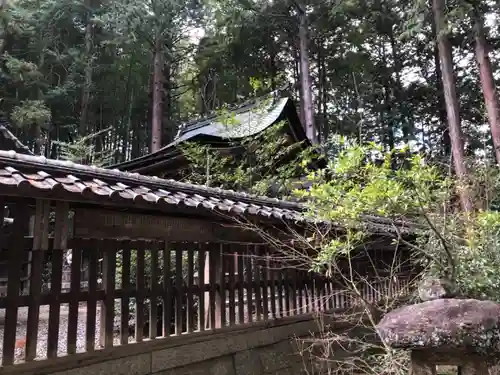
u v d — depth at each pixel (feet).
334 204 12.32
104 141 78.13
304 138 31.24
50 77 66.13
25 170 8.80
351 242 13.26
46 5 62.44
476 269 12.53
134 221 11.34
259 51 71.67
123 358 10.68
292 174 25.67
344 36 66.39
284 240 15.99
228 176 24.84
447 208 14.24
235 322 14.33
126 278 11.09
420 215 12.21
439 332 6.53
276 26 63.98
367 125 69.97
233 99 72.84
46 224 9.42
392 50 71.41
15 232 8.98
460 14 35.55
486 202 16.21
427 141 65.92
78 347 15.65
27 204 9.27
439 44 38.55
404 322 7.09
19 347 15.21
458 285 10.74
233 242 14.39
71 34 70.69
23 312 23.49
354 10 59.52
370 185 10.78
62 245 9.68
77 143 41.29
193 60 74.43
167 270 12.16
